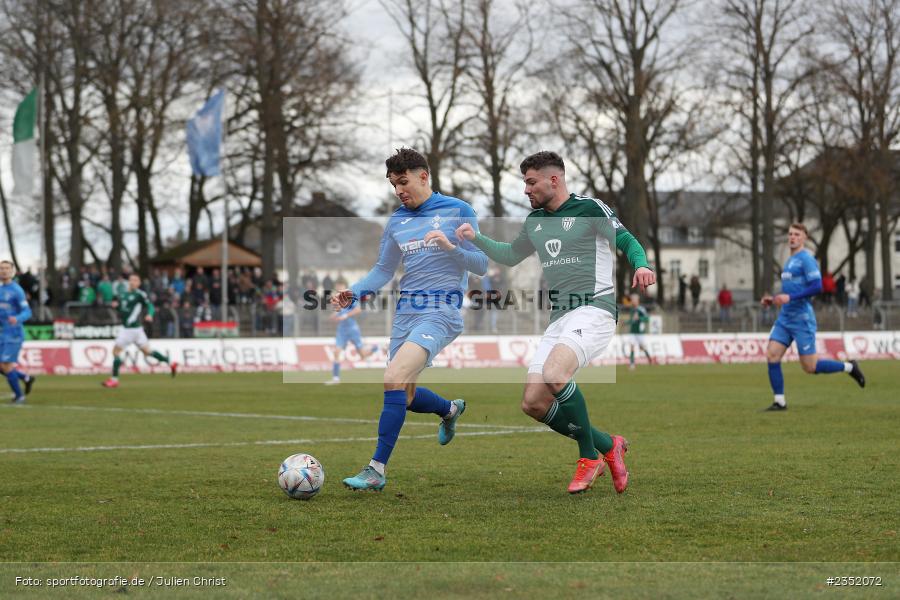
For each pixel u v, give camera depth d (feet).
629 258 63.10
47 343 252.62
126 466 80.23
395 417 66.08
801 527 53.62
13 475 75.31
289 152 370.53
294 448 92.68
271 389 187.93
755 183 409.49
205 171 288.71
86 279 285.02
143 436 104.63
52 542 51.83
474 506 60.64
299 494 63.16
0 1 342.64
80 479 73.10
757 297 424.46
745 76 375.25
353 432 107.96
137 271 435.94
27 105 277.03
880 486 67.05
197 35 351.25
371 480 65.57
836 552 47.96
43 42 347.77
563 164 65.46
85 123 363.35
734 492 64.85
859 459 81.15
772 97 377.30
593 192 433.07
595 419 120.26
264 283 319.88
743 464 78.54
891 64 385.29
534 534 52.42
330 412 135.23
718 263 624.59
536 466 78.43
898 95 390.01
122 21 349.61
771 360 131.85
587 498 63.10
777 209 628.28
